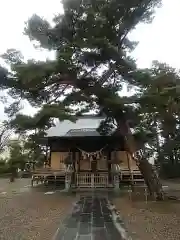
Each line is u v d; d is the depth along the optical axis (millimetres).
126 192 16906
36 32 12289
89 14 11758
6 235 6824
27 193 16922
